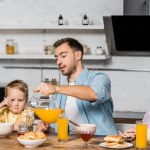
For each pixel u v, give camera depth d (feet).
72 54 8.59
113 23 13.84
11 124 7.09
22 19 15.98
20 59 16.06
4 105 8.76
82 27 14.71
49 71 15.89
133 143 6.63
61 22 15.14
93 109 8.41
